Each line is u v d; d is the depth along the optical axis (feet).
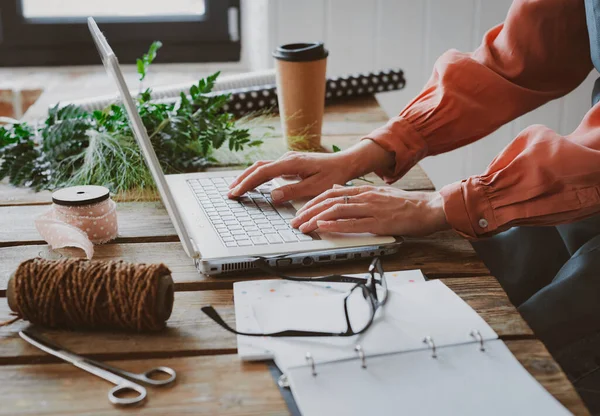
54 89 7.23
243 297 2.72
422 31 7.36
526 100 4.02
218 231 3.17
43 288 2.46
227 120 4.48
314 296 2.71
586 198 3.08
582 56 4.08
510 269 4.06
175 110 4.46
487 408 2.04
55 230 3.21
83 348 2.43
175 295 2.80
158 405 2.14
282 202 3.53
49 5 7.74
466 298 2.76
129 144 4.10
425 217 3.19
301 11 7.23
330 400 2.07
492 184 3.15
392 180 3.94
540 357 2.35
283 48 4.63
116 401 2.13
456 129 3.94
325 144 4.72
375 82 5.88
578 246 3.98
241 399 2.16
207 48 7.97
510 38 4.05
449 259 3.13
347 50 7.41
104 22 7.74
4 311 2.69
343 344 2.35
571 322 3.21
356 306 2.61
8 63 7.79
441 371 2.21
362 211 3.16
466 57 4.08
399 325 2.47
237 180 3.71
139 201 3.79
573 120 7.62
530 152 3.11
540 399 2.08
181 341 2.47
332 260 3.04
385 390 2.12
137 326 2.47
